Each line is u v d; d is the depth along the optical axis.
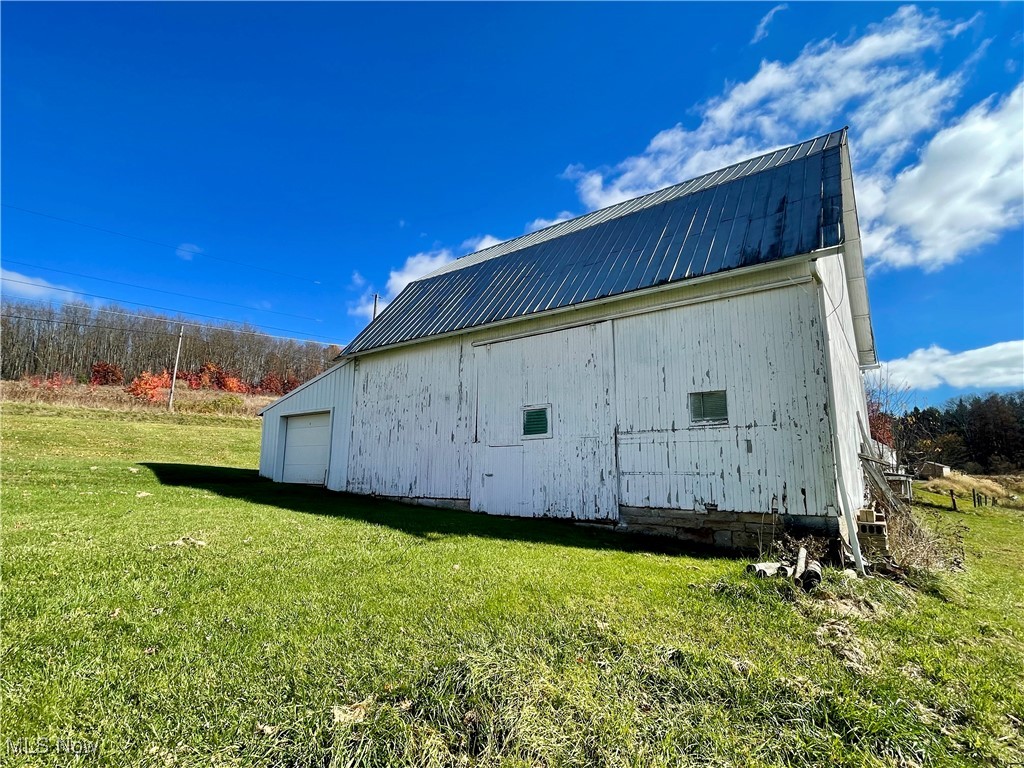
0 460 11.76
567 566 4.97
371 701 2.29
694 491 6.91
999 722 2.56
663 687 2.54
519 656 2.73
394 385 11.36
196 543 5.19
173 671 2.51
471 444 9.64
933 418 41.03
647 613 3.58
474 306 10.17
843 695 2.53
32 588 3.55
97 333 50.00
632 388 7.70
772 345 6.56
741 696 2.46
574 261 9.36
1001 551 9.59
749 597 4.00
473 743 2.09
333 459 12.49
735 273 6.77
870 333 12.14
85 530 5.55
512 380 9.19
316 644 2.88
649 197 11.48
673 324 7.41
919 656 3.25
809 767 2.04
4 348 44.47
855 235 10.07
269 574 4.25
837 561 5.78
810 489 6.07
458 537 6.41
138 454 17.52
